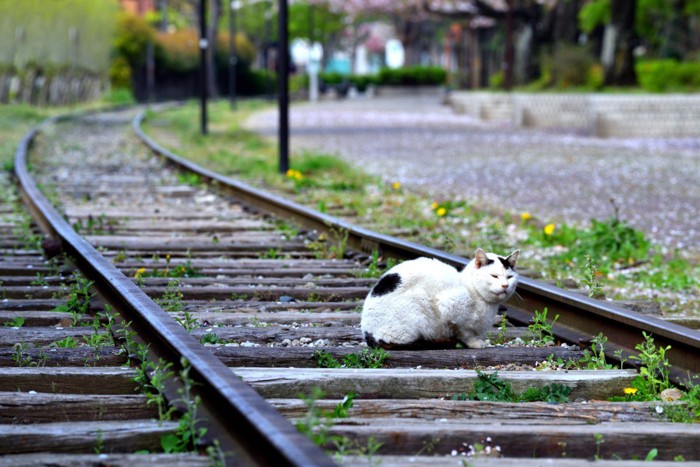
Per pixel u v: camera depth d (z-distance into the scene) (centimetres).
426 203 1628
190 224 1297
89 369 584
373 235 1047
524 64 5831
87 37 6278
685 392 583
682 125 3859
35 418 521
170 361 563
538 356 659
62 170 2042
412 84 10000
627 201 1764
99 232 1219
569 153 2811
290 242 1169
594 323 707
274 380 565
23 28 5041
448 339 659
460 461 446
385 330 641
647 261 1188
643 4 5250
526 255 1186
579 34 6431
